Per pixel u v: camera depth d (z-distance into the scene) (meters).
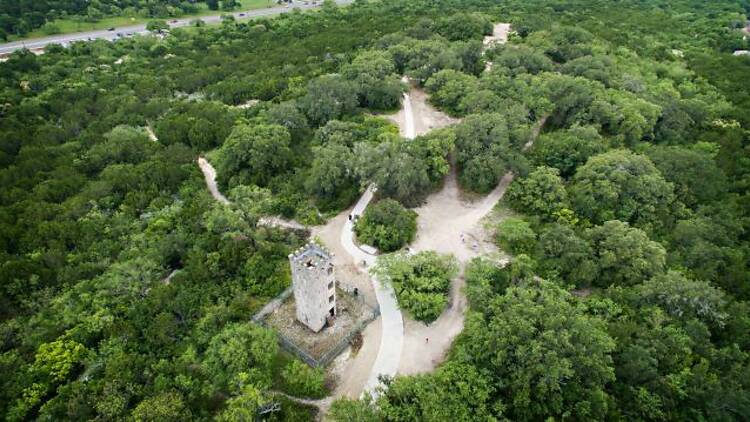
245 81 182.62
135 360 79.25
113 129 152.38
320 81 149.00
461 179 121.56
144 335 84.69
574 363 72.00
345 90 146.00
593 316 84.12
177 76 194.50
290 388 77.88
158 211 115.44
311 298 80.56
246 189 112.12
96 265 99.31
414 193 116.62
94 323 85.69
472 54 170.75
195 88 188.50
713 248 98.81
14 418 73.44
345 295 93.44
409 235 104.50
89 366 80.69
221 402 76.75
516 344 73.25
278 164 125.12
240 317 88.44
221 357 76.19
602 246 95.31
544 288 84.81
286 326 88.12
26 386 76.94
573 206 109.62
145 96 178.50
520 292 81.00
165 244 102.38
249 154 125.00
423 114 149.12
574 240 94.38
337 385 78.38
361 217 109.44
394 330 86.62
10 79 185.25
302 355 81.75
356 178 119.12
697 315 85.44
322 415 74.44
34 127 156.62
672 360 76.56
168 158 135.12
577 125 130.75
